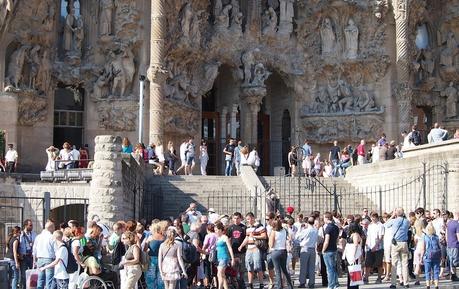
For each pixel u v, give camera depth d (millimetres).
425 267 20750
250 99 44375
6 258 20062
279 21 46156
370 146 45531
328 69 46500
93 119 40219
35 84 38281
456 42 47000
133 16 40000
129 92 40281
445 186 29266
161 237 16578
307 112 46375
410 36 45625
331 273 18953
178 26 41500
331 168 39406
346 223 23406
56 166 34219
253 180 33156
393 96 45219
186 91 42219
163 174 35250
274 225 18938
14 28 37406
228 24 44656
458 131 31594
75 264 16922
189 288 19188
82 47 40438
